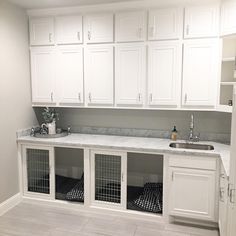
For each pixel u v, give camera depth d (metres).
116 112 3.57
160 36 2.94
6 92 3.08
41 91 3.48
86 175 3.08
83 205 3.15
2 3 2.94
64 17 3.24
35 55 3.43
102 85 3.21
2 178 3.06
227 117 3.15
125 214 2.99
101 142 3.10
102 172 3.43
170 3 2.87
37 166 3.51
